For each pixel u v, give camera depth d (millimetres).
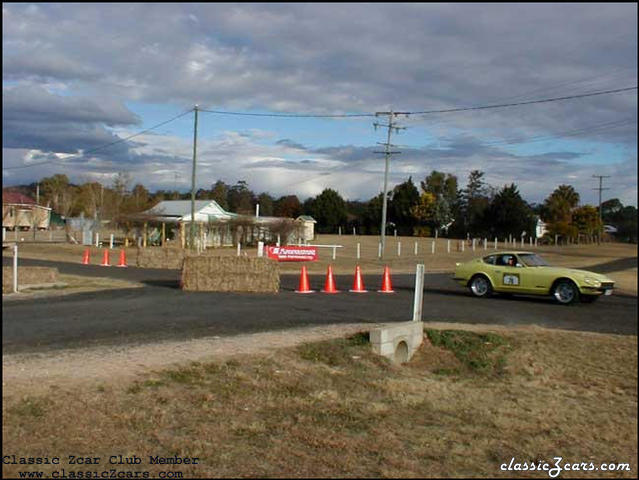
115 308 14094
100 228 63062
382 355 10266
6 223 75125
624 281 29031
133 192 76125
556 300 18422
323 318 13391
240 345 9773
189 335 10664
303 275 19594
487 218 87375
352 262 39188
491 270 19594
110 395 6832
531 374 10836
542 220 98062
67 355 8602
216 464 5582
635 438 8180
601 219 100812
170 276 25266
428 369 10688
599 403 9633
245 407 7109
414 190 95688
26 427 5852
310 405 7484
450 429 7477
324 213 99562
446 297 19438
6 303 14898
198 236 52500
